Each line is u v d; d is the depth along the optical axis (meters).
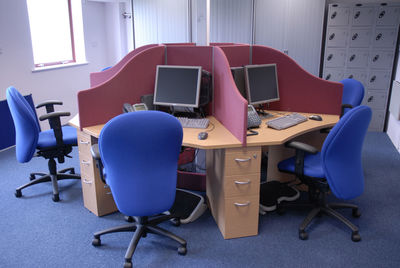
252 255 2.22
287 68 3.06
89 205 2.78
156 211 2.00
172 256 2.21
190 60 2.92
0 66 4.15
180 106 2.87
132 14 5.30
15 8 4.27
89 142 2.57
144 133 1.82
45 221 2.63
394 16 4.64
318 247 2.30
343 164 2.19
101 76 3.30
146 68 2.86
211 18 4.96
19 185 3.26
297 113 2.98
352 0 5.14
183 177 3.12
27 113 2.66
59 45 5.43
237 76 2.80
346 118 2.08
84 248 2.30
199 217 2.70
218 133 2.45
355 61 4.91
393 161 3.88
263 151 3.61
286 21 4.82
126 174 1.92
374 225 2.58
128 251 2.10
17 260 2.17
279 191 2.95
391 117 4.80
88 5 5.61
